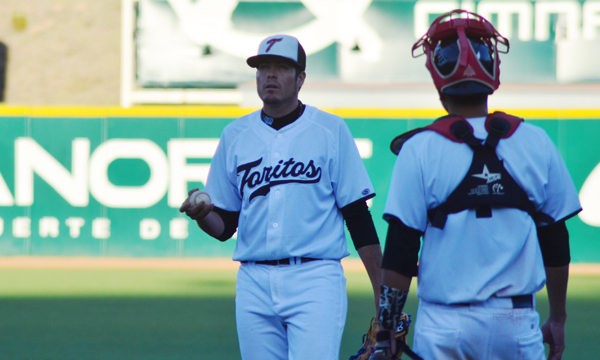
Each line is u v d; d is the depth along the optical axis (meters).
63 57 47.34
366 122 38.28
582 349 19.06
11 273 33.72
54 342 19.80
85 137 38.97
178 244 38.97
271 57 9.72
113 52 47.28
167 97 45.31
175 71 45.25
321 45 44.50
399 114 38.25
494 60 7.42
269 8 44.66
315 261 9.72
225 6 44.81
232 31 44.88
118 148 38.97
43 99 47.31
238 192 10.47
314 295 9.52
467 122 7.20
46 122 38.97
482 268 7.02
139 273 33.91
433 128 7.24
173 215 38.94
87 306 25.27
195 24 45.00
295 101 10.15
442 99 7.62
